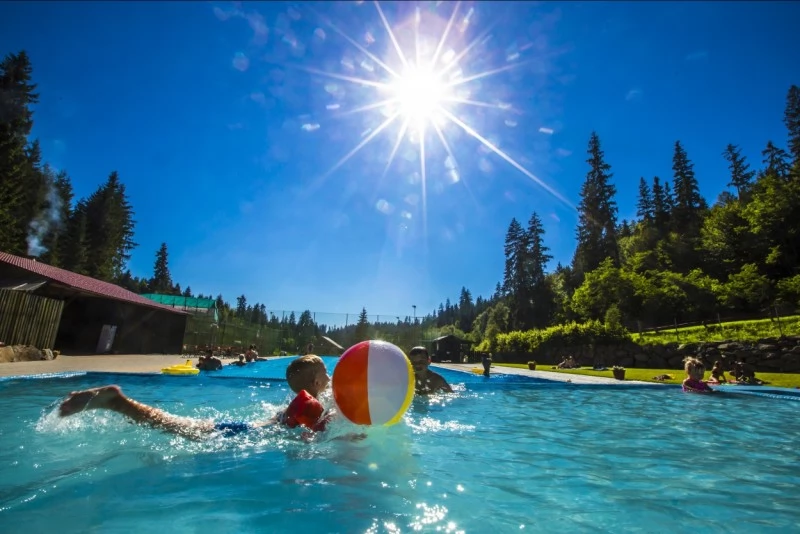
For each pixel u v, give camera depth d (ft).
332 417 9.23
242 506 5.62
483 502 6.19
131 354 62.90
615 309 94.99
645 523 5.57
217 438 8.92
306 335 98.07
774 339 50.01
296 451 8.33
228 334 83.56
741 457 9.75
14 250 94.63
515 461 8.86
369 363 9.26
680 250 143.95
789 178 132.36
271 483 6.58
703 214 161.68
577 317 136.46
